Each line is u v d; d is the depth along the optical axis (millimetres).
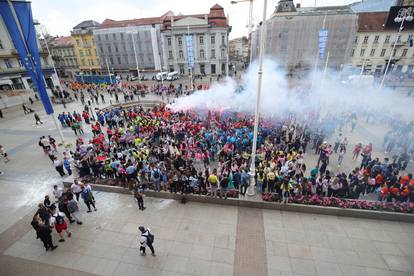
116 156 13867
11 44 40000
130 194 12180
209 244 8969
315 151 16328
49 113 14180
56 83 47562
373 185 10977
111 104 30750
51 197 12375
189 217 10422
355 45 44219
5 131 23141
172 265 8164
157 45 53688
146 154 14234
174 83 45938
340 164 14664
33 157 17172
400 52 42469
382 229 9461
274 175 11039
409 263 8055
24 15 11836
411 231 9344
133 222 10234
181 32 49969
